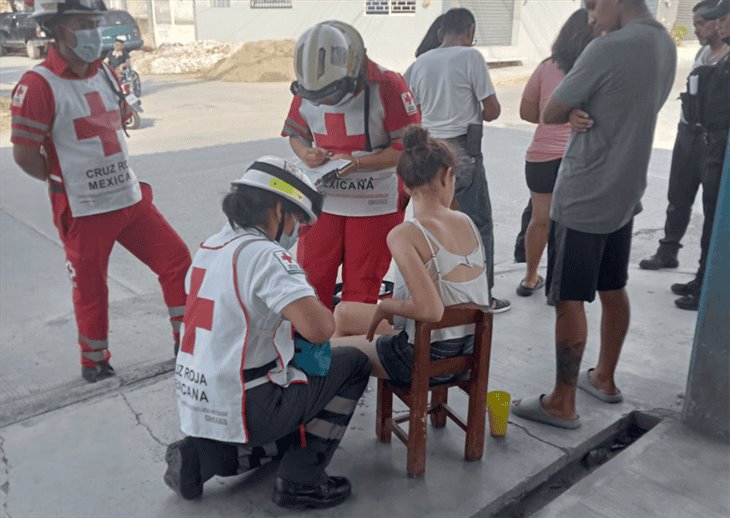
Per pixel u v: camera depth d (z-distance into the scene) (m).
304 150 3.53
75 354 3.81
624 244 3.06
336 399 2.59
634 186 2.81
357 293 3.61
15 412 3.21
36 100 3.02
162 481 2.75
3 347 3.90
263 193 2.36
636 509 2.53
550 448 2.95
